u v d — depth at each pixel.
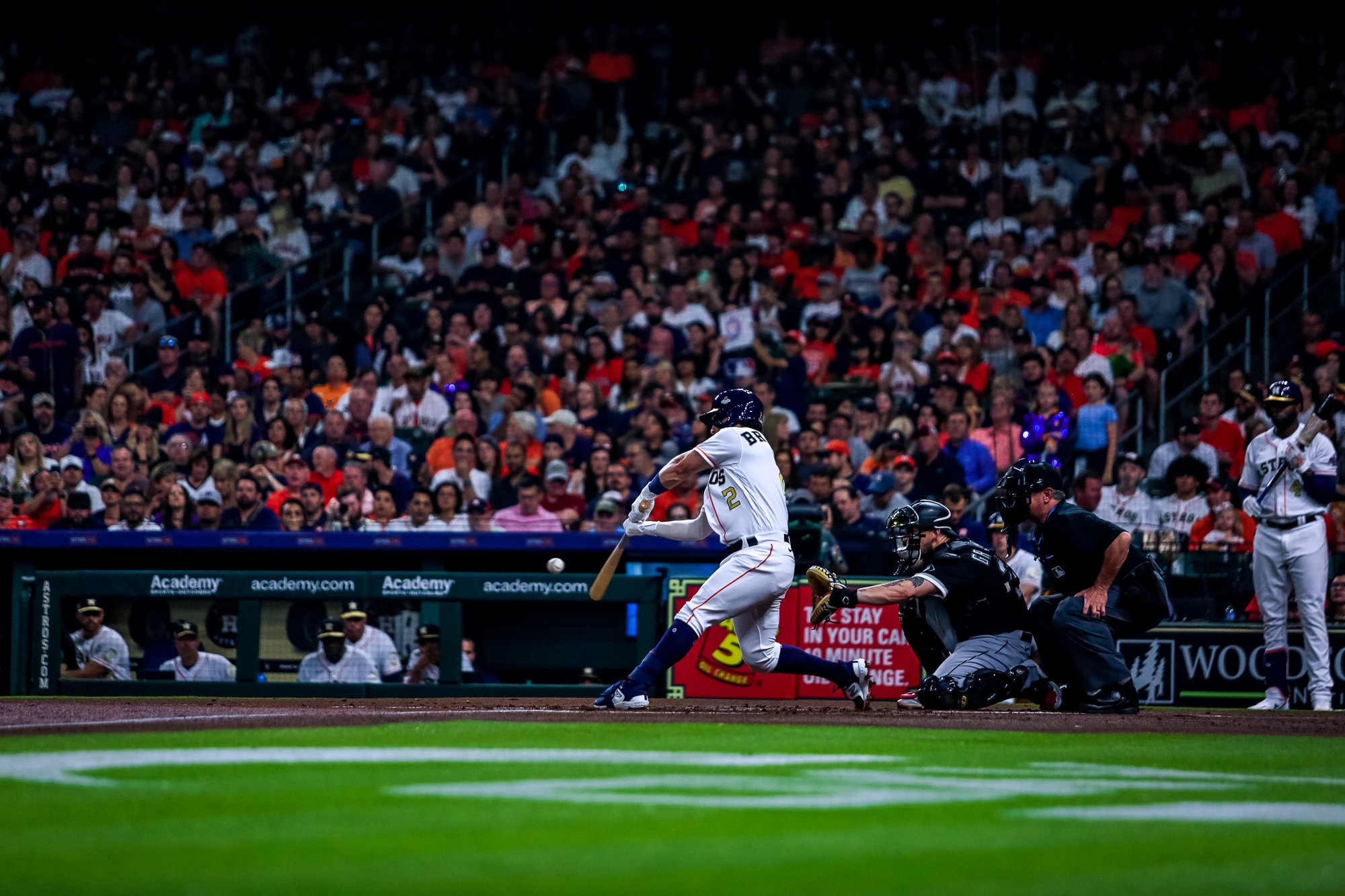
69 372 60.38
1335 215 64.19
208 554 38.28
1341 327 58.12
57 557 38.25
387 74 79.06
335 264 69.38
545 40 80.75
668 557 36.91
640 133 75.75
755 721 24.92
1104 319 59.06
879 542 40.78
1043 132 71.12
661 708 29.17
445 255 67.25
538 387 56.00
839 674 28.78
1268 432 34.66
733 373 54.97
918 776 16.34
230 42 81.56
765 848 11.05
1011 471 30.27
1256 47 72.75
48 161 74.12
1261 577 34.31
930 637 30.45
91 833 11.48
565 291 65.00
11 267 68.12
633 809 13.09
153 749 18.47
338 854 10.55
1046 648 30.67
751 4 80.12
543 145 74.44
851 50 78.00
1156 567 30.64
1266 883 9.84
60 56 80.44
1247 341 58.75
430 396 56.16
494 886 9.34
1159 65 73.31
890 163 69.31
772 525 27.97
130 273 66.75
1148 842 11.61
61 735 21.05
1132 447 54.44
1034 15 76.06
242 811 12.82
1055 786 15.48
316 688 35.53
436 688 35.41
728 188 71.00
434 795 14.04
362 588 35.94
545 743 19.92
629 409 55.62
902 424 52.03
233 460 53.19
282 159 73.56
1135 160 68.00
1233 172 66.75
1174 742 21.98
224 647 36.47
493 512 46.81
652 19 80.62
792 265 65.69
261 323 63.53
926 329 60.16
